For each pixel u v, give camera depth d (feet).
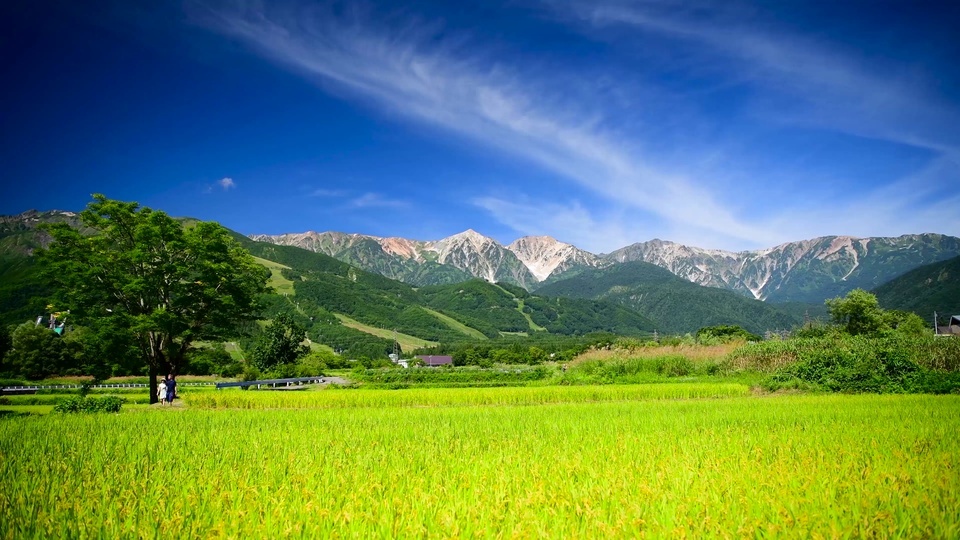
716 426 57.26
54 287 118.83
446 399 104.37
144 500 29.94
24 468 38.09
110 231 119.44
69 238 114.42
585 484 32.19
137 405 111.65
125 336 110.11
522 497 29.43
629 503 28.09
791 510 27.04
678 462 38.37
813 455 40.50
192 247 120.37
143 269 118.42
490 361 357.20
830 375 109.60
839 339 140.05
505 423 61.62
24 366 232.53
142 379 231.50
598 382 146.00
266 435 53.78
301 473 35.94
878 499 29.07
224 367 248.93
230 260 128.36
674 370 147.23
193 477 35.17
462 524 25.43
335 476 35.04
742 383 123.13
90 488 32.60
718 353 152.56
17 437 53.16
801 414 66.03
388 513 26.58
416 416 70.74
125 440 50.80
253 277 132.87
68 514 27.61
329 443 48.60
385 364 299.58
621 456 40.65
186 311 123.85
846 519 26.04
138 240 116.98
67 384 204.64
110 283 116.16
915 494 29.89
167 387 110.73
